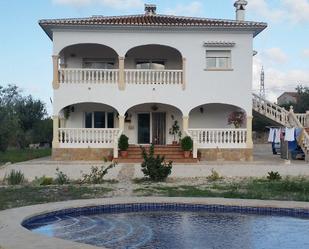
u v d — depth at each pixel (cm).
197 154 2836
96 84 2927
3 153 3825
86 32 2909
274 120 3173
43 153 3912
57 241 870
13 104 5619
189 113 3131
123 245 976
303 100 7319
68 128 2889
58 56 2902
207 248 954
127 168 2419
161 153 2861
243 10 3416
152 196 1527
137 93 2941
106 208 1338
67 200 1445
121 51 2925
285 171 2322
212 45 2936
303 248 963
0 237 902
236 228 1145
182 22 2984
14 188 1738
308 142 2912
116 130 2897
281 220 1241
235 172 2286
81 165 2541
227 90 2953
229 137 2928
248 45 2964
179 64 3178
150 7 3412
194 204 1368
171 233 1088
